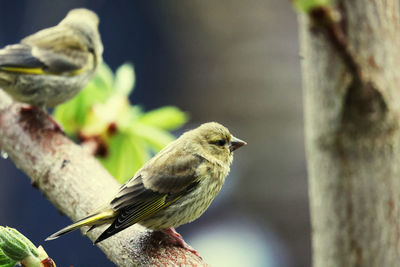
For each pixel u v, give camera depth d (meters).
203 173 9.00
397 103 5.11
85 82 12.52
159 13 19.42
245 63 17.28
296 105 16.83
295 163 16.50
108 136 8.93
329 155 5.36
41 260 5.45
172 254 7.32
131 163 9.07
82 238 18.17
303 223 16.22
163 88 19.45
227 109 17.38
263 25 17.39
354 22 4.96
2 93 11.68
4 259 5.40
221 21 17.77
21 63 11.68
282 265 16.02
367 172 5.26
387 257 5.29
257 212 16.48
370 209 5.30
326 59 5.13
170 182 8.66
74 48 12.33
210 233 16.48
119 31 20.42
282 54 17.14
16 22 20.64
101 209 7.84
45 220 18.97
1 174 19.28
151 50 19.98
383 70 5.03
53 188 8.71
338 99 5.14
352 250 5.37
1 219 19.12
